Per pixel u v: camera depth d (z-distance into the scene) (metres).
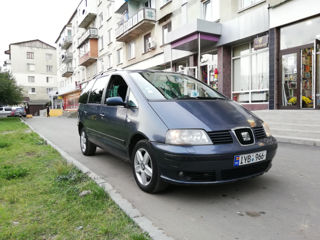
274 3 9.89
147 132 3.16
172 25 16.66
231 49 12.78
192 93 4.03
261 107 11.31
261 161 3.07
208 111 3.27
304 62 9.36
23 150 6.24
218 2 13.12
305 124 7.13
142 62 20.58
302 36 9.37
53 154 5.68
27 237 2.24
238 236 2.26
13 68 57.38
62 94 42.62
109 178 4.02
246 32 11.23
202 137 2.85
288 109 9.89
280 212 2.71
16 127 14.47
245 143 2.98
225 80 12.73
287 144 6.36
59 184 3.54
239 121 3.17
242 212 2.73
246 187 3.45
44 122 19.78
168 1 16.86
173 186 3.54
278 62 10.22
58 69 57.62
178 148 2.81
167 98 3.61
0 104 26.88
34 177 3.94
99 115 4.66
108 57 28.44
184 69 14.30
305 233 2.28
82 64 35.41
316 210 2.73
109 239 2.18
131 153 3.65
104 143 4.51
